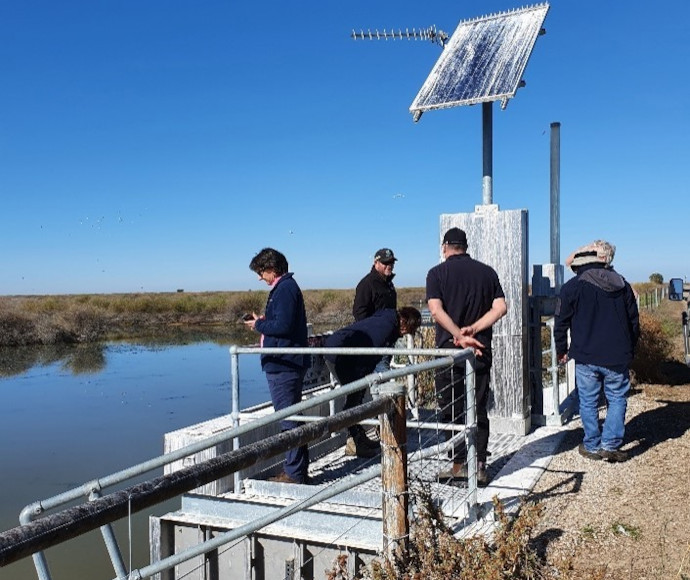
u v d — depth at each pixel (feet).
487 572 10.16
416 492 11.71
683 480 16.33
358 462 20.03
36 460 38.01
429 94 22.15
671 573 11.78
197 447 8.65
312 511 14.97
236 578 15.76
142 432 44.42
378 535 14.38
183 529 16.33
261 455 7.91
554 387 22.86
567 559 11.47
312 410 21.21
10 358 94.43
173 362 85.25
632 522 14.05
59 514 5.73
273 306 17.30
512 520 13.99
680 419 22.63
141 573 7.86
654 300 92.12
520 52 22.07
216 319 168.04
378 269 23.17
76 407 53.83
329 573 12.00
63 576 22.99
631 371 30.30
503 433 21.67
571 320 19.31
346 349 15.81
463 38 24.89
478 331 16.58
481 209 21.83
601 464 18.19
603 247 19.08
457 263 17.21
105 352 101.24
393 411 10.57
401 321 20.21
